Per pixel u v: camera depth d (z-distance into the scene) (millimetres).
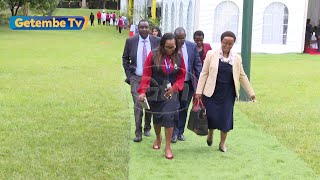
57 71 13672
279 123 7832
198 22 20594
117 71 13914
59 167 5453
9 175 5176
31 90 10352
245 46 9664
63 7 70562
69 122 7594
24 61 16219
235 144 6672
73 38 29406
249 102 9578
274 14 21406
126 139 6742
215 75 5934
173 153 6227
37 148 6156
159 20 29516
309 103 9555
